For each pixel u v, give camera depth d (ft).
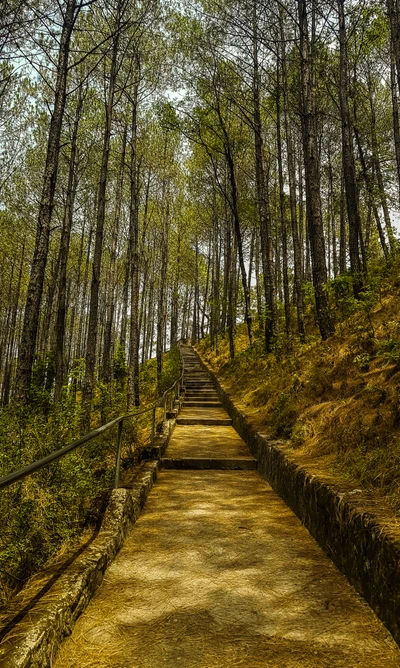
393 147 68.49
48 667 7.11
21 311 139.33
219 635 8.45
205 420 40.27
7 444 15.71
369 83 64.28
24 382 26.94
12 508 10.94
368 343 20.88
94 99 59.11
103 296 113.60
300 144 71.51
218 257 99.45
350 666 7.38
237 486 21.06
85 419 26.22
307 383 23.89
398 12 37.99
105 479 17.54
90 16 46.60
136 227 55.77
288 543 13.51
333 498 12.09
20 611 7.80
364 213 90.22
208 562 12.18
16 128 68.85
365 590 9.73
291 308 67.21
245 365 54.39
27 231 86.53
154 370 99.19
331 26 40.91
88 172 70.79
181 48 52.75
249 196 76.38
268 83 54.44
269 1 43.86
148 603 9.84
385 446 13.14
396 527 9.27
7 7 34.81
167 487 20.94
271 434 23.90
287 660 7.58
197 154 77.97
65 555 11.07
